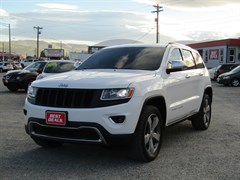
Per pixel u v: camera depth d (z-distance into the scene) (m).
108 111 5.00
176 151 6.30
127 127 5.09
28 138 7.22
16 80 17.58
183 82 6.78
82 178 4.88
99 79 5.34
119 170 5.22
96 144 5.09
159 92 5.77
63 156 5.93
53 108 5.21
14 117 9.91
